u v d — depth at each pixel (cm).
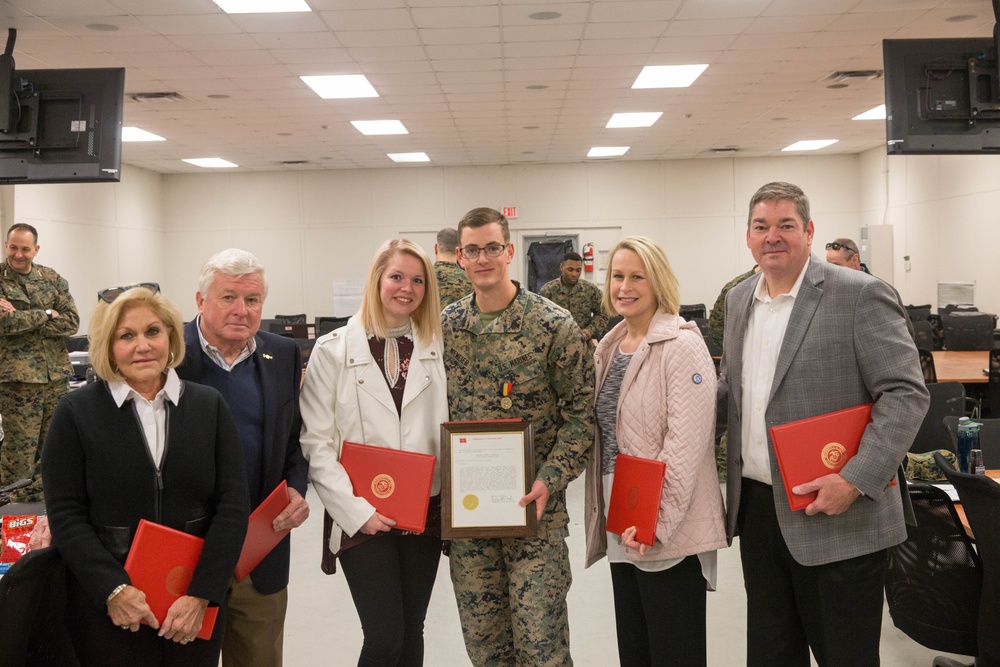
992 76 504
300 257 1336
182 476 177
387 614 210
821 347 199
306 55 654
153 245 1299
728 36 630
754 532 215
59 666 179
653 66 717
